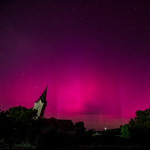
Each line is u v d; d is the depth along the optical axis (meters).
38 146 28.89
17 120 24.53
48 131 25.88
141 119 54.38
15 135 22.06
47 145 25.00
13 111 28.53
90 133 55.00
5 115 24.34
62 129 42.00
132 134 31.09
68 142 37.28
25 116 27.08
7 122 21.91
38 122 29.77
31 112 28.34
